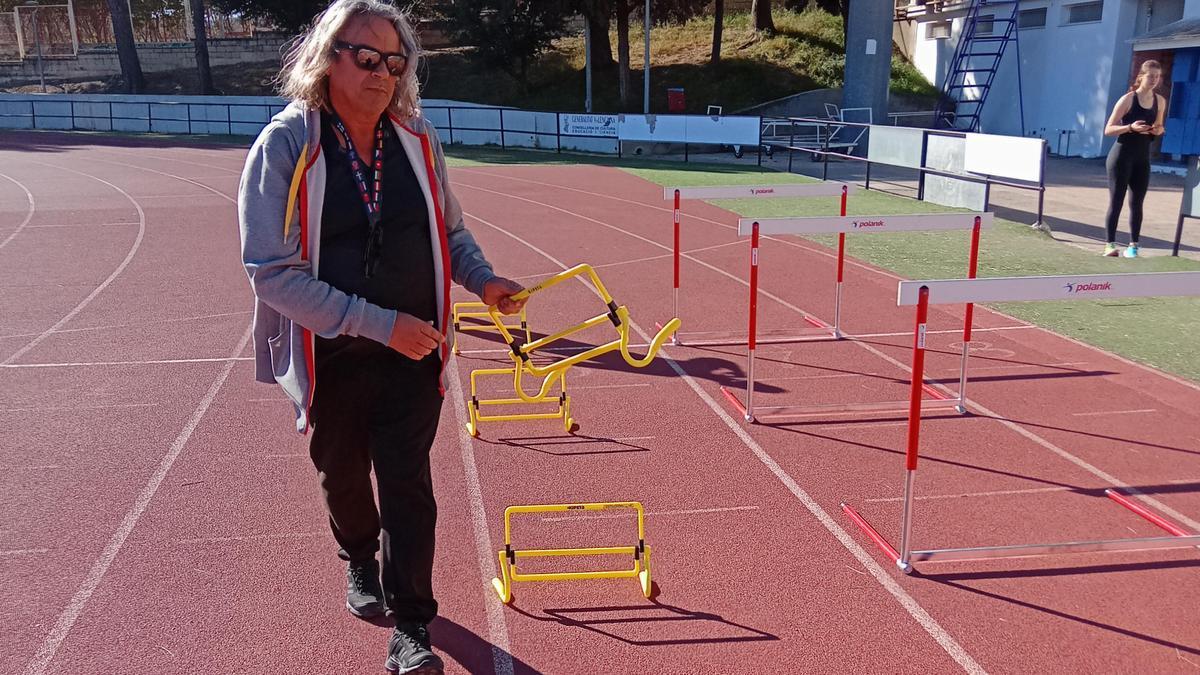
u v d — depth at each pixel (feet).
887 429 19.02
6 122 122.62
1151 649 11.48
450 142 98.58
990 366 23.07
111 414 20.11
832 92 104.22
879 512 15.29
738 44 121.60
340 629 11.98
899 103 100.22
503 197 56.54
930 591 12.90
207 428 19.27
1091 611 12.35
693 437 18.62
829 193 25.05
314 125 9.37
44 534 14.67
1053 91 83.05
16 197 56.29
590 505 12.64
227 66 145.38
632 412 20.08
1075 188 58.18
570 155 85.97
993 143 45.01
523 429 19.15
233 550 14.14
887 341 25.40
